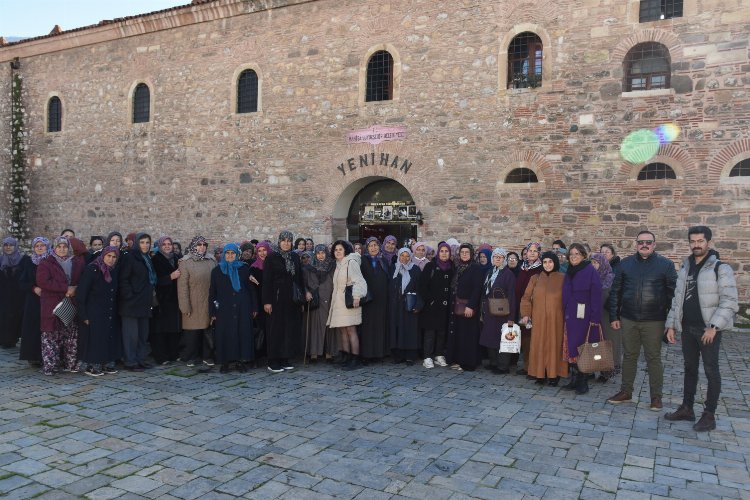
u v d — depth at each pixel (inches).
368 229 570.3
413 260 325.1
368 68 539.5
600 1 449.4
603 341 256.2
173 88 630.5
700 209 420.5
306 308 323.0
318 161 558.6
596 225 451.5
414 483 161.2
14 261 355.3
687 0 423.5
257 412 227.5
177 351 331.9
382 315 317.7
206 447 187.8
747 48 406.9
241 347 297.3
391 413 227.6
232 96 599.5
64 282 287.4
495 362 303.6
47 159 708.7
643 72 444.8
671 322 224.1
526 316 282.7
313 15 560.1
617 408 238.5
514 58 484.7
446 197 503.2
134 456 179.3
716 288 211.3
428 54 510.3
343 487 158.1
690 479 164.7
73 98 691.4
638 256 241.4
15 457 177.0
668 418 221.3
